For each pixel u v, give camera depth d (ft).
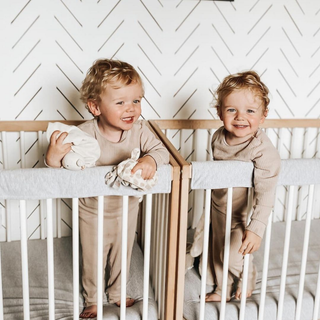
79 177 3.46
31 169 3.39
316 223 6.72
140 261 5.41
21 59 5.45
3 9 5.24
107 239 4.54
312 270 5.25
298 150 6.83
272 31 6.16
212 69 6.08
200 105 6.18
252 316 4.42
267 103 4.31
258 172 3.88
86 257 4.52
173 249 3.93
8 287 4.78
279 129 6.55
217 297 4.65
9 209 5.93
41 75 5.56
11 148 5.77
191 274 5.07
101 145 4.39
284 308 4.51
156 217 4.69
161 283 4.34
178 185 3.75
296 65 6.40
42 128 5.63
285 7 6.12
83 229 4.49
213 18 5.90
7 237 5.95
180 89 6.05
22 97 5.58
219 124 6.11
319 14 6.28
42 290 4.76
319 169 3.96
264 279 4.22
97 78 3.96
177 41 5.86
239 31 6.03
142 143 4.38
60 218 6.05
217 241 4.66
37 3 5.31
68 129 3.89
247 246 3.91
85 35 5.54
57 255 5.55
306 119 6.50
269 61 6.28
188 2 5.75
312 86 6.56
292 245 5.91
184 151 6.38
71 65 5.60
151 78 5.91
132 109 4.02
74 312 3.79
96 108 4.20
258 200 3.93
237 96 4.08
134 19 5.64
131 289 4.80
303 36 6.30
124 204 3.66
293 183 3.96
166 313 4.12
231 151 4.41
